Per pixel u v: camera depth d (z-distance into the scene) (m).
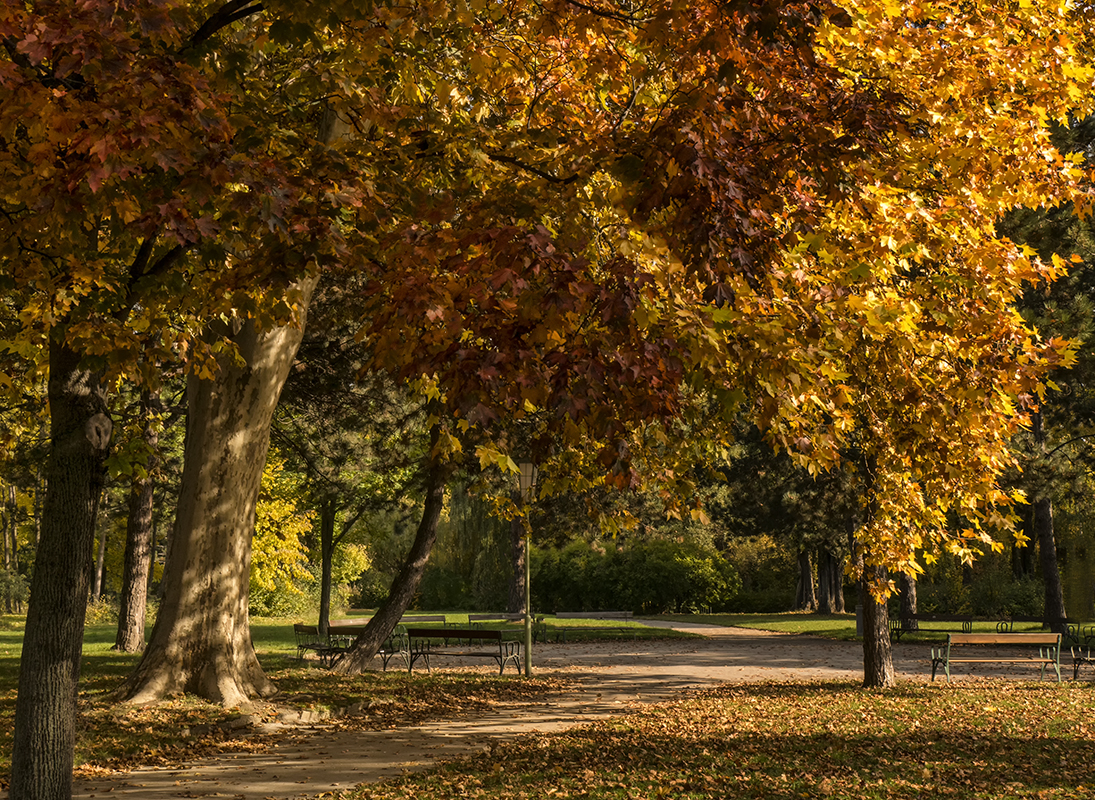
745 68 4.61
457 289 3.84
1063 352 6.92
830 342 5.25
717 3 4.14
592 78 6.16
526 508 10.10
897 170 6.04
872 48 6.39
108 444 6.08
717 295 3.79
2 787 7.52
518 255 3.66
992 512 10.09
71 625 5.76
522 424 14.73
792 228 4.64
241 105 5.33
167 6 3.67
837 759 8.55
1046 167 6.72
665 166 4.14
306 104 6.39
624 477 3.85
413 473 20.75
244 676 12.09
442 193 4.89
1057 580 27.55
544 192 4.62
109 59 3.63
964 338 7.02
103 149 3.57
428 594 48.19
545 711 12.28
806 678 16.80
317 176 4.61
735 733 10.07
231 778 8.14
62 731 5.67
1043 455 24.95
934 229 6.21
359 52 5.63
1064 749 9.03
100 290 5.53
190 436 12.19
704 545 45.69
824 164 4.48
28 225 4.79
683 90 4.77
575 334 3.89
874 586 11.61
